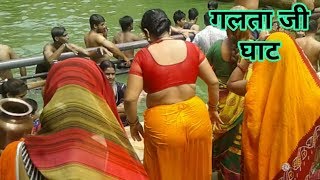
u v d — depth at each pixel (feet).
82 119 7.20
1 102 9.02
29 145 7.24
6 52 24.48
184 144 11.66
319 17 31.71
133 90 11.53
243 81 12.83
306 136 12.35
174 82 11.52
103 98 7.59
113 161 7.33
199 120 11.68
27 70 28.07
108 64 18.66
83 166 6.95
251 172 12.87
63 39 23.02
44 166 6.95
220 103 13.87
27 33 36.24
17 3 44.83
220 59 13.60
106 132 7.39
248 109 12.57
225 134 13.93
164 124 11.51
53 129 7.16
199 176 12.17
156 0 47.29
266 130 12.45
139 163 7.86
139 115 21.54
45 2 45.24
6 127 8.71
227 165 14.19
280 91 12.21
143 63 11.48
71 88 7.29
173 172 11.87
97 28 25.79
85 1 45.93
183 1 47.09
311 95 12.21
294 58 12.12
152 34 11.68
